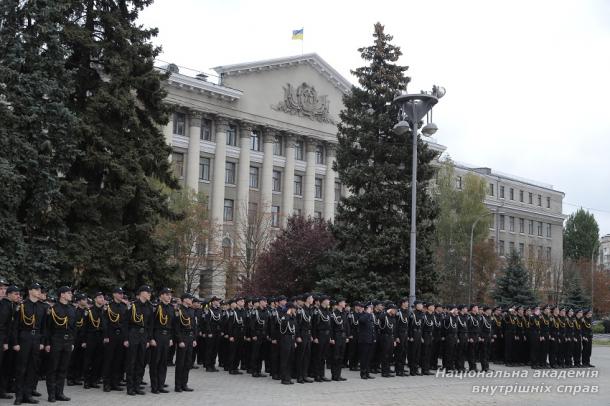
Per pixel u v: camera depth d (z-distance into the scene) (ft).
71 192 73.51
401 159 96.27
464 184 192.03
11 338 47.47
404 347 70.03
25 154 70.23
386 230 93.45
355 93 99.45
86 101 78.79
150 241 78.89
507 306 95.25
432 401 51.83
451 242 174.40
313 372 65.21
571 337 85.25
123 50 80.12
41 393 52.75
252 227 174.50
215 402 48.91
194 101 190.60
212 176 195.00
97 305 56.90
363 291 91.71
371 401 51.03
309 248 115.14
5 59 72.13
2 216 68.44
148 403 47.85
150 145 80.23
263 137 209.15
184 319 55.26
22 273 69.51
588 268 264.72
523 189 307.37
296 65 216.95
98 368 56.70
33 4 73.00
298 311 63.05
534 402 53.11
